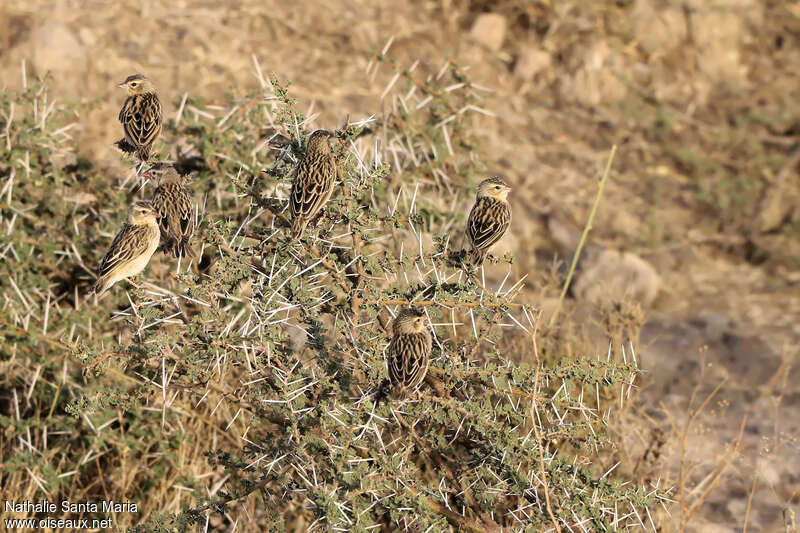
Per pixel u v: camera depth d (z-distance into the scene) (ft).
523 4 96.78
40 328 42.11
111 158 52.03
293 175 34.53
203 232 34.27
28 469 38.50
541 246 73.10
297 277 32.17
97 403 33.35
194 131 45.44
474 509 31.71
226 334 31.14
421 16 95.71
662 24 99.19
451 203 51.47
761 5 106.22
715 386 56.13
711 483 42.80
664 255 73.31
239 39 85.51
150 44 82.02
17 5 81.87
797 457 47.91
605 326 49.14
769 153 87.40
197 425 41.98
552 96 91.71
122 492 39.60
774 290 70.85
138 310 32.86
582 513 29.35
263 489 33.27
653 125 89.86
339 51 87.61
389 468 29.12
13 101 44.39
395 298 32.55
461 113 49.11
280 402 30.07
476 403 30.37
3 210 42.93
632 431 43.11
